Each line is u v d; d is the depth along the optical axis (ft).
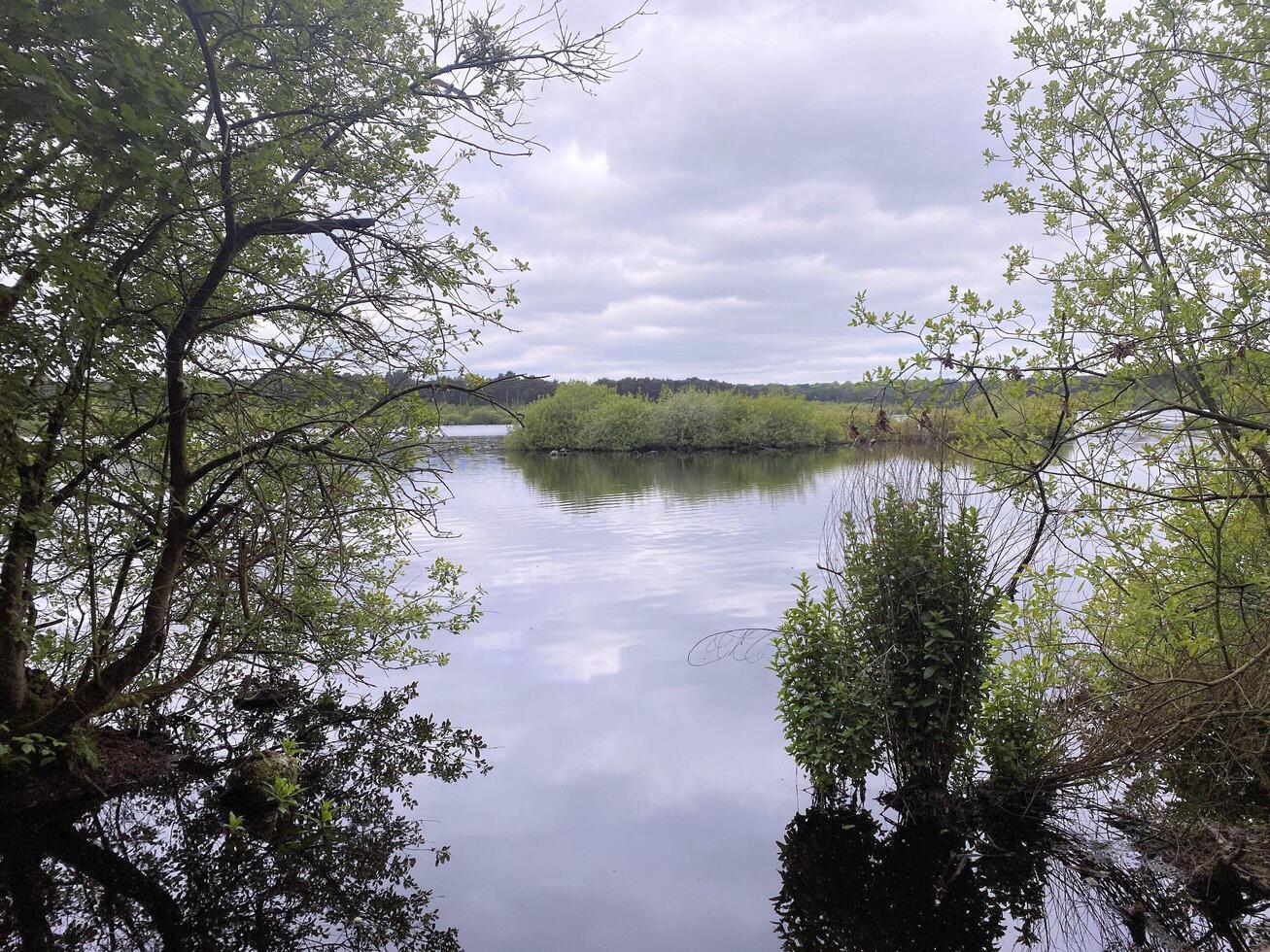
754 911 15.15
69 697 19.31
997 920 14.51
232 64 16.96
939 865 16.56
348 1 17.44
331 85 17.31
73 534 17.35
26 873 16.79
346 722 25.80
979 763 19.49
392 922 14.92
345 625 26.66
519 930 14.67
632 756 22.67
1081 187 18.86
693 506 76.89
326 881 16.44
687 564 48.80
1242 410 14.37
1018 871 16.12
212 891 16.08
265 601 20.61
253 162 15.80
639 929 14.65
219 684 28.02
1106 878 15.67
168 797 20.47
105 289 14.10
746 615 37.04
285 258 18.81
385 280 19.27
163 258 17.49
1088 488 15.78
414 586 41.57
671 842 17.85
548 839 18.08
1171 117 17.31
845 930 14.40
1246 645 14.99
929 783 18.66
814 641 19.52
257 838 18.28
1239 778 15.99
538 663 31.45
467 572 48.24
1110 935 13.89
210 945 14.25
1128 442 15.15
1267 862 14.74
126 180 12.80
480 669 31.04
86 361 15.58
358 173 18.49
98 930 14.85
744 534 59.16
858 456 19.30
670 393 189.47
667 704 26.73
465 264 19.13
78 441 17.15
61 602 20.24
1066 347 12.98
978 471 15.44
